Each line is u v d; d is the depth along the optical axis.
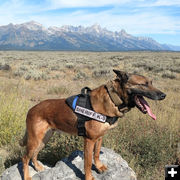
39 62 11.64
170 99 3.54
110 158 1.38
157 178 1.52
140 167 1.62
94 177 1.21
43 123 1.22
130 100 1.05
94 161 1.26
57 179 1.21
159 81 6.09
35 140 1.21
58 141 1.70
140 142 1.80
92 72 7.20
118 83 1.05
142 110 1.04
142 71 7.77
